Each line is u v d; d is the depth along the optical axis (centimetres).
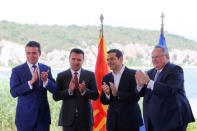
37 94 323
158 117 298
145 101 319
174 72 300
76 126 330
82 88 316
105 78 348
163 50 310
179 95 303
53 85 320
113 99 335
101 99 345
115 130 330
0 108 602
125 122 325
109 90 326
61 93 326
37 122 321
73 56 332
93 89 339
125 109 327
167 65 310
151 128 313
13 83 317
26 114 315
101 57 414
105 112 413
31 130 317
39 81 326
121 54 338
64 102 338
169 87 289
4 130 545
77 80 339
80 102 333
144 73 301
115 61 331
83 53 340
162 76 306
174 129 297
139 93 321
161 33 423
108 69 416
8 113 582
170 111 296
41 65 338
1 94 679
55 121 589
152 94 312
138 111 335
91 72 349
